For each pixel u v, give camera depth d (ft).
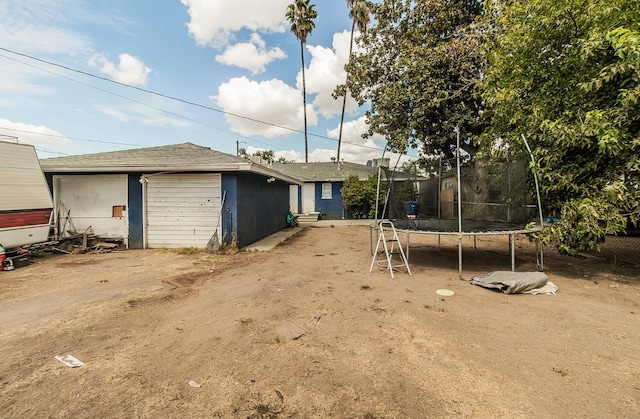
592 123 15.84
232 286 16.99
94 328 11.35
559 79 19.04
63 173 30.40
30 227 24.26
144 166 28.17
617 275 18.28
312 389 7.57
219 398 7.23
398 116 40.09
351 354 9.34
